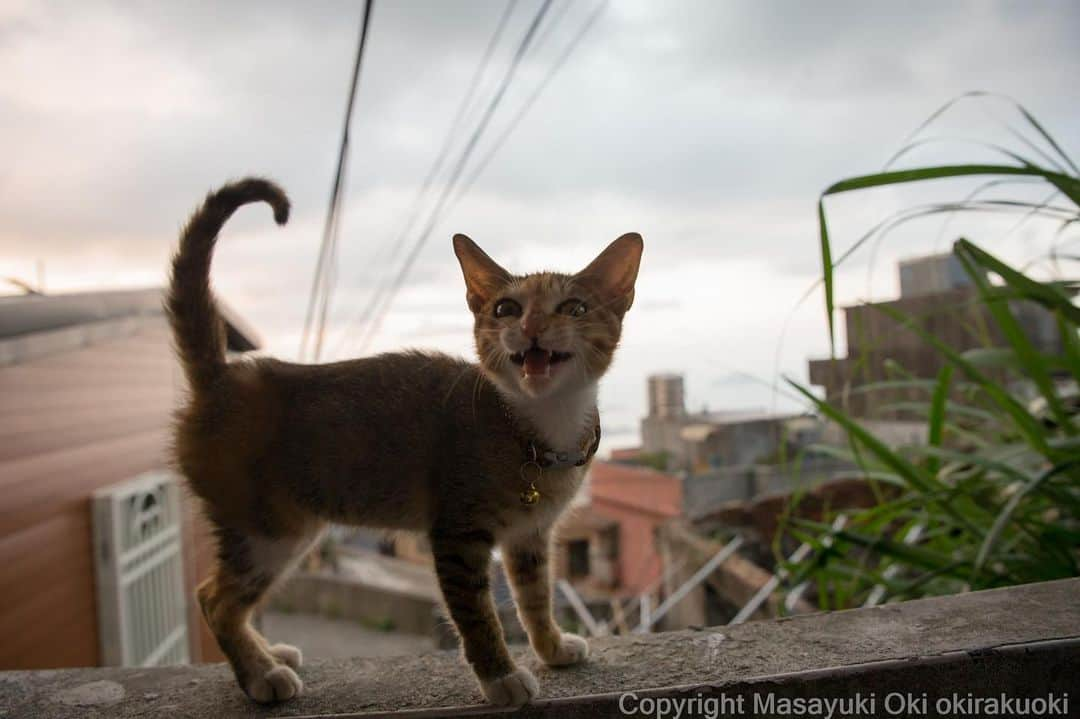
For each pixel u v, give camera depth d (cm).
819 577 72
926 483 67
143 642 120
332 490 52
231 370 55
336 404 52
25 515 91
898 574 83
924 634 48
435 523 50
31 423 93
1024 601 51
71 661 99
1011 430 79
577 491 54
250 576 52
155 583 127
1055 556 62
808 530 113
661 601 168
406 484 52
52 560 97
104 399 116
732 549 139
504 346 52
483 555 50
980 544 65
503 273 59
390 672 52
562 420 52
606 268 57
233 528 52
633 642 53
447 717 45
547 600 54
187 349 54
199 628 151
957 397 101
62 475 101
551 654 51
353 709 47
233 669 51
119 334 122
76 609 102
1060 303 58
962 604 52
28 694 51
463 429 51
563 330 52
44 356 97
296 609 302
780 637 50
